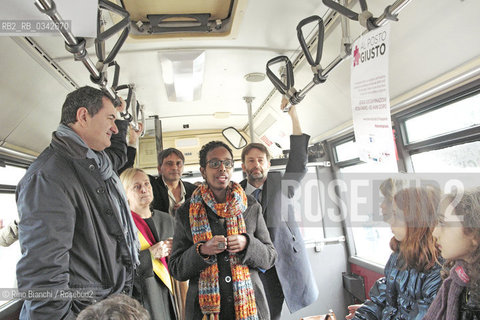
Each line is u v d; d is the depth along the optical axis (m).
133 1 2.00
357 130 1.50
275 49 2.74
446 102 2.11
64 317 1.29
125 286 1.71
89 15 1.24
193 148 5.25
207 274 1.74
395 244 1.55
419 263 1.38
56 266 1.29
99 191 1.53
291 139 2.46
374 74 1.33
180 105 4.08
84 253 1.46
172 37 2.37
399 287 1.49
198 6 2.11
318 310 3.63
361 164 3.21
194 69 2.95
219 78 3.34
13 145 2.66
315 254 3.63
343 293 3.69
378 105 1.31
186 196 3.23
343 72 2.60
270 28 2.42
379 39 1.28
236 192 1.88
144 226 2.34
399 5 1.17
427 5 1.69
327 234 3.67
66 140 1.46
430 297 1.32
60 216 1.34
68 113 1.54
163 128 5.08
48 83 2.59
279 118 4.15
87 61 1.57
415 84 2.19
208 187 1.93
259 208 2.01
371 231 3.24
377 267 3.21
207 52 2.74
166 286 2.27
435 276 1.33
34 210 1.31
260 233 1.96
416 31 1.87
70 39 1.35
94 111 1.54
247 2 1.98
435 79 2.04
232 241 1.70
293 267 2.30
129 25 1.67
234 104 4.20
